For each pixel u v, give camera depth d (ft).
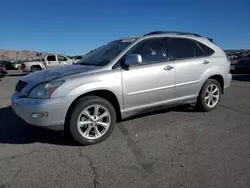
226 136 11.28
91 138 10.69
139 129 12.59
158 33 13.46
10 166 8.82
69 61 65.41
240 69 44.14
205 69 14.57
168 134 11.75
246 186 7.22
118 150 10.05
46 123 9.91
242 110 15.97
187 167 8.43
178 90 13.57
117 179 7.80
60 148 10.42
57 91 9.91
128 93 11.66
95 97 10.80
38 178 7.97
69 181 7.75
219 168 8.30
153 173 8.11
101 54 13.28
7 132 12.62
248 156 9.14
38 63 62.54
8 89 31.60
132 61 11.09
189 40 14.38
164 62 12.90
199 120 13.85
